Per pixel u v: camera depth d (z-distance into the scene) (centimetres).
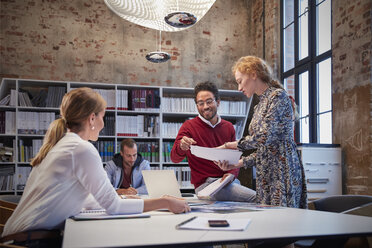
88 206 191
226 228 115
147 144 586
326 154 438
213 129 318
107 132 576
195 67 672
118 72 636
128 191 366
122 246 93
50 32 615
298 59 584
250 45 703
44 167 158
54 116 554
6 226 154
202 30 684
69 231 115
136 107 584
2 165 547
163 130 596
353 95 431
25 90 564
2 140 563
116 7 323
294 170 221
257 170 231
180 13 288
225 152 223
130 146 424
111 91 584
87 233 111
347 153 437
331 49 490
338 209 253
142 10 319
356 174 421
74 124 174
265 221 133
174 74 661
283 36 629
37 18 612
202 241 98
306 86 559
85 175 155
